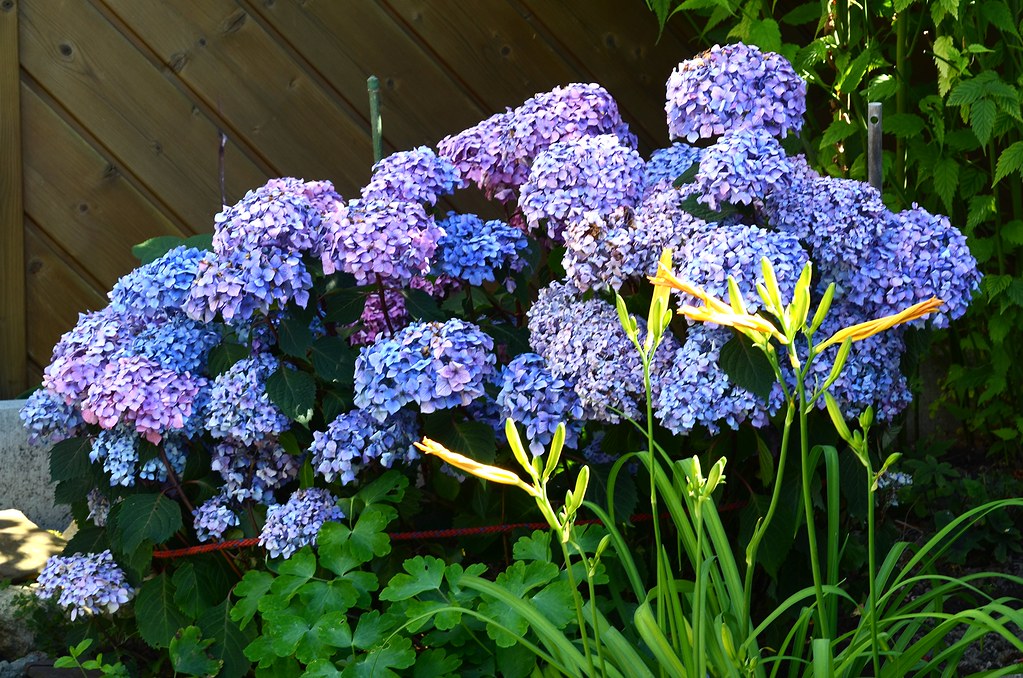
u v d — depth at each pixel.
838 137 2.84
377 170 2.28
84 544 2.30
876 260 2.15
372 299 2.40
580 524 2.19
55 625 2.41
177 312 2.28
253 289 2.12
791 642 2.23
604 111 2.38
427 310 2.24
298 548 2.18
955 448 3.03
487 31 3.14
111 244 3.11
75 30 3.06
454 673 2.06
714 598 1.98
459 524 2.24
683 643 1.88
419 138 3.16
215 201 3.12
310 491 2.20
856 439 1.77
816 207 2.15
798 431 2.17
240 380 2.18
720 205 2.15
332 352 2.21
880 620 1.88
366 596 2.11
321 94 3.13
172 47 3.09
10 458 2.88
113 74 3.08
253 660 2.05
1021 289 2.75
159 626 2.21
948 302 2.13
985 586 2.46
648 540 2.29
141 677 2.31
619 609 2.12
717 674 1.91
